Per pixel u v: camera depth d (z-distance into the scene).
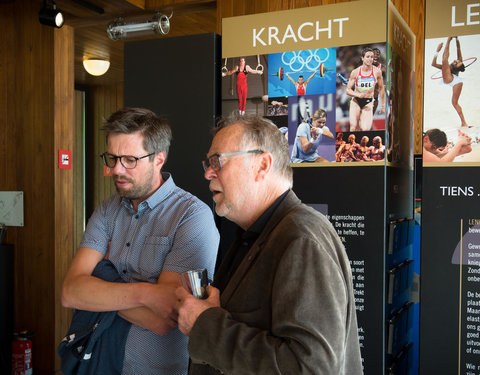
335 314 1.08
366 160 2.20
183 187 2.65
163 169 2.69
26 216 4.36
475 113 2.03
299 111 2.34
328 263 1.12
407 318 2.51
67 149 4.39
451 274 2.07
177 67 2.66
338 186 2.25
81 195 7.75
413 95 2.84
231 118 1.41
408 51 2.65
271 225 1.29
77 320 1.74
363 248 2.20
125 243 1.81
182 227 1.74
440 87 2.08
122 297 1.62
